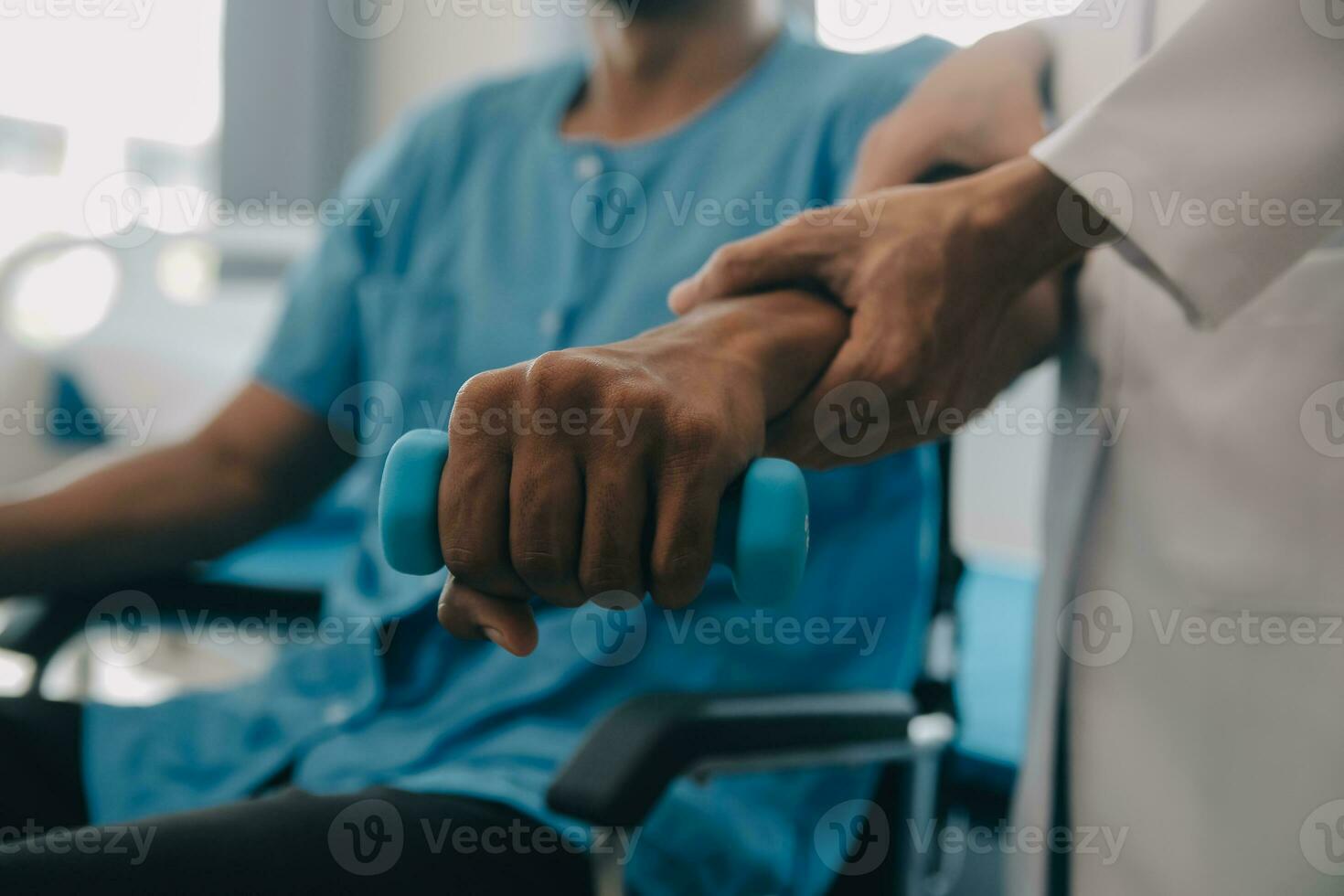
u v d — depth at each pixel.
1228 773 0.57
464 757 0.69
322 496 0.95
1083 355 0.63
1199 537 0.58
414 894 0.51
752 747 0.59
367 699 0.76
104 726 0.78
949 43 0.80
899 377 0.46
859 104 0.78
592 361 0.33
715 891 0.66
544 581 0.34
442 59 2.54
